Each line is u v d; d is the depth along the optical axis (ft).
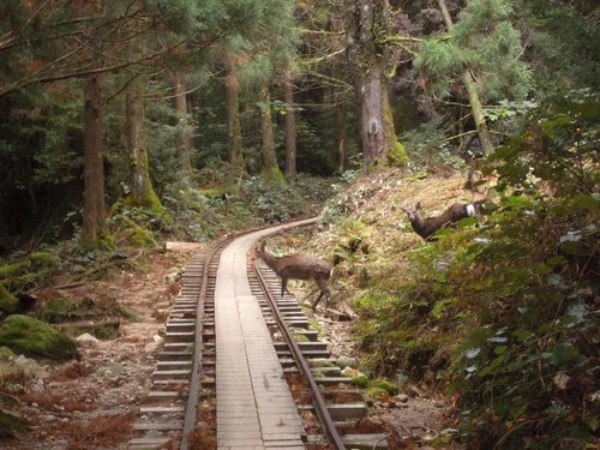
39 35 30.37
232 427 22.76
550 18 31.65
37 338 33.96
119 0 33.42
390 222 53.62
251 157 141.69
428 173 64.23
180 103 108.99
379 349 32.86
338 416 24.49
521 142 19.47
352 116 146.41
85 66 36.81
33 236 89.15
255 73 59.06
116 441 22.62
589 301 20.21
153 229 80.69
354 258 49.06
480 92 59.57
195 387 26.11
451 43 56.08
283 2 36.86
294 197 121.08
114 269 61.26
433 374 29.04
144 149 82.69
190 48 36.27
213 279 53.98
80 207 87.20
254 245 75.00
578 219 20.54
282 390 26.58
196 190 100.99
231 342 33.96
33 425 24.29
